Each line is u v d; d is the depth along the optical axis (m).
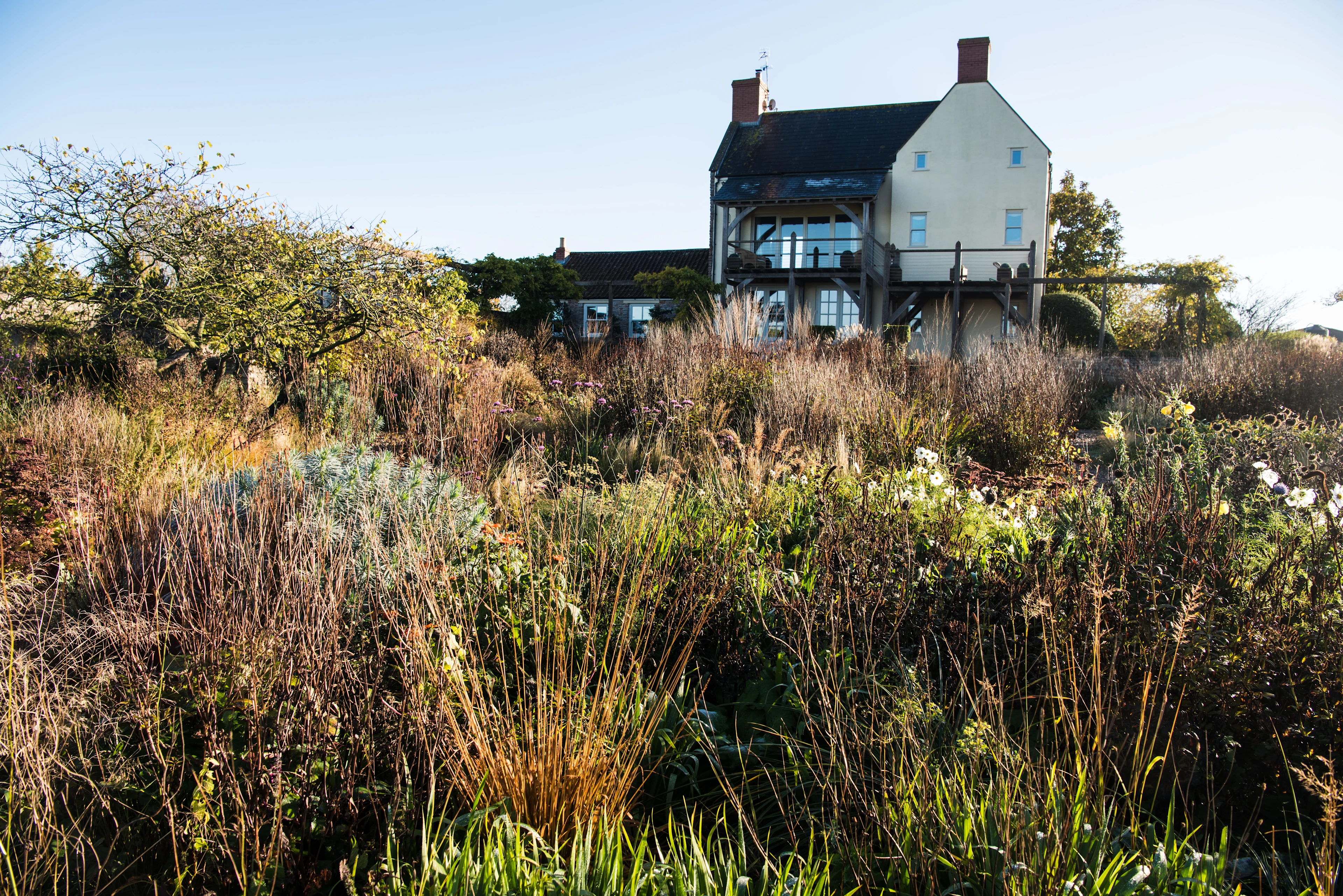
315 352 9.29
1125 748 2.43
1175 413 5.71
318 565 2.72
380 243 9.20
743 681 3.11
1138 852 1.97
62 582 3.22
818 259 24.23
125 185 8.49
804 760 2.56
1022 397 7.68
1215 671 2.42
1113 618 2.67
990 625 2.98
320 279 8.98
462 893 1.85
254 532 3.12
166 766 2.07
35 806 1.90
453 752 2.29
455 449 5.34
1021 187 22.59
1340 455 5.21
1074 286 25.75
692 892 1.91
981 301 22.94
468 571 3.29
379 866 1.95
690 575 3.36
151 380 7.88
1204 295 19.59
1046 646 2.62
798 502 4.78
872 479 5.01
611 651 3.09
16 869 1.86
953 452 6.85
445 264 9.73
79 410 6.02
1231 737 2.38
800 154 24.53
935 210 23.06
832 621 2.84
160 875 2.01
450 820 2.21
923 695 2.56
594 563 3.46
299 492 3.54
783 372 8.56
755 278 23.22
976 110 22.83
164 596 3.03
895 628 2.92
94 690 2.37
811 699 2.83
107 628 2.57
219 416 7.21
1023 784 2.14
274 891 1.92
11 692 2.11
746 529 4.09
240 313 8.63
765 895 1.96
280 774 2.00
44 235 8.39
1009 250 20.58
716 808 2.51
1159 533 3.17
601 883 1.93
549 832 2.21
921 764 2.15
